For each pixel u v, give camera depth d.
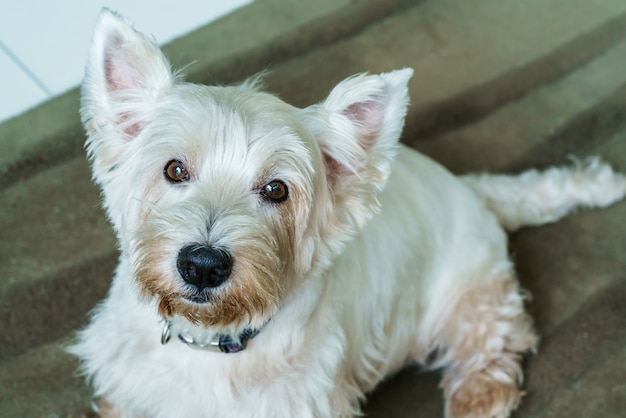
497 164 1.02
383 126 0.63
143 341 0.69
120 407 0.75
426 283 0.81
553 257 0.95
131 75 0.64
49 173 0.94
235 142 0.60
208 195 0.60
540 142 1.05
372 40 1.13
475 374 0.84
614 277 0.93
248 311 0.62
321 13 1.16
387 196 0.76
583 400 0.84
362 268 0.73
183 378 0.69
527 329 0.86
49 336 0.84
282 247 0.63
